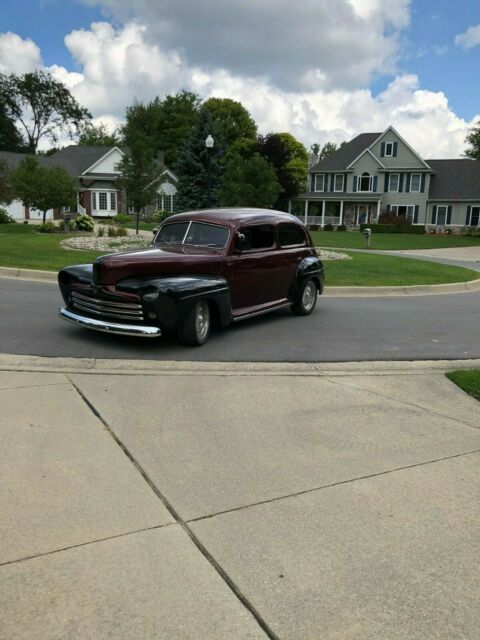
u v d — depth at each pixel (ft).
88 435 13.44
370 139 188.85
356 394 17.71
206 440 13.56
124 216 141.49
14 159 159.74
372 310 34.55
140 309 20.95
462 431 14.85
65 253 55.83
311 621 7.77
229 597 8.17
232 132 231.30
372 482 11.79
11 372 18.04
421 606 8.14
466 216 172.65
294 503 10.82
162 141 230.68
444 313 34.73
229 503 10.73
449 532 10.03
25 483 10.99
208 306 23.18
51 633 7.32
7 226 115.34
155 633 7.42
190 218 26.27
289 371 20.11
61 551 8.97
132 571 8.61
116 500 10.61
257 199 91.09
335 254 69.51
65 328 24.63
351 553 9.32
